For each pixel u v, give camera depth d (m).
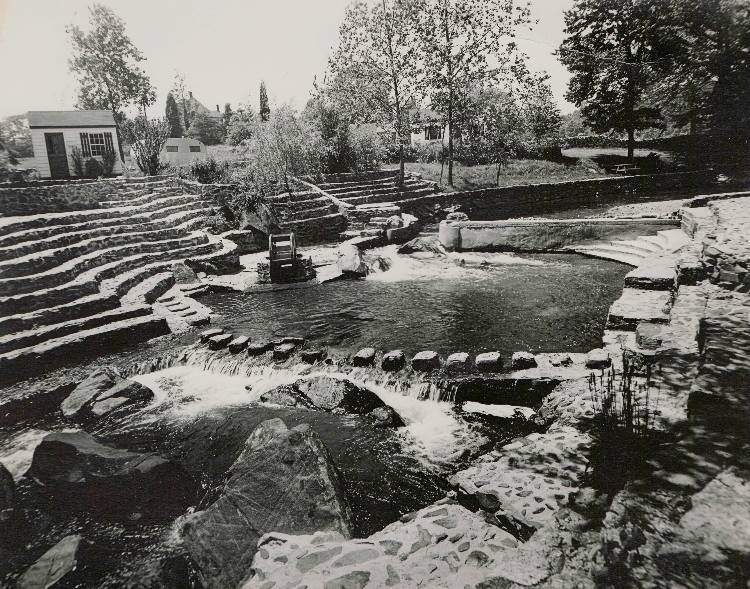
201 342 11.10
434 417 7.70
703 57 20.55
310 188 26.89
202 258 17.08
